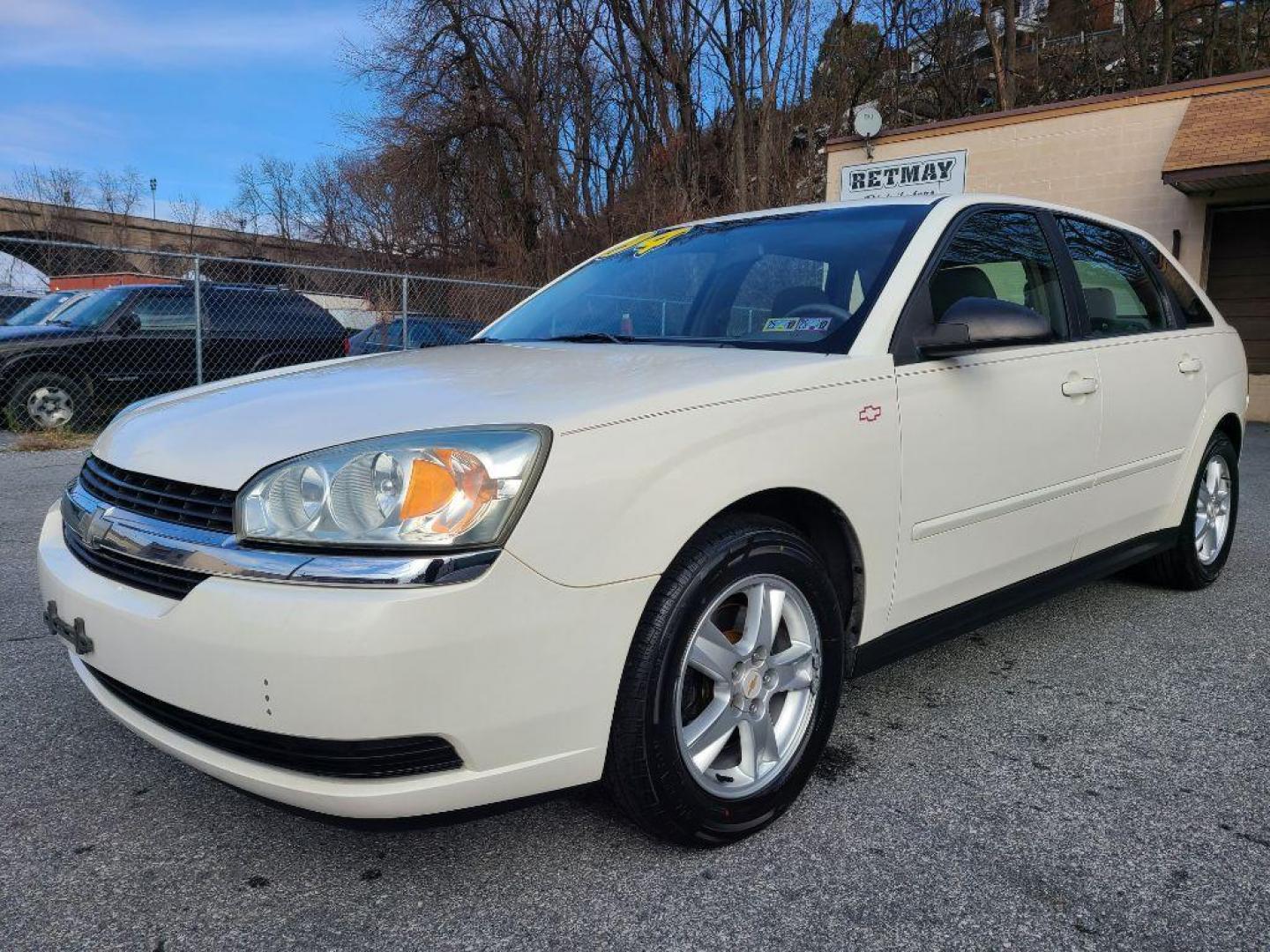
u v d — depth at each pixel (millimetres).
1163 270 4066
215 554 1820
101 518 2088
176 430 2168
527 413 1933
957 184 13953
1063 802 2402
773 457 2148
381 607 1683
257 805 2369
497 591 1750
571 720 1876
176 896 1993
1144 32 22547
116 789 2447
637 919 1919
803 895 2002
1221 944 1853
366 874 2076
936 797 2426
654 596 1979
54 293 10531
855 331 2537
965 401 2684
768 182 21375
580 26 23938
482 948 1830
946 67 24047
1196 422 3891
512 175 24766
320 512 1768
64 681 3146
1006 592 3018
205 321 9836
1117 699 3072
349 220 27234
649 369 2297
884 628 2562
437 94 24172
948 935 1875
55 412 9172
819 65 22984
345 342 10844
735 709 2166
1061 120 12984
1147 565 4223
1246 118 11266
